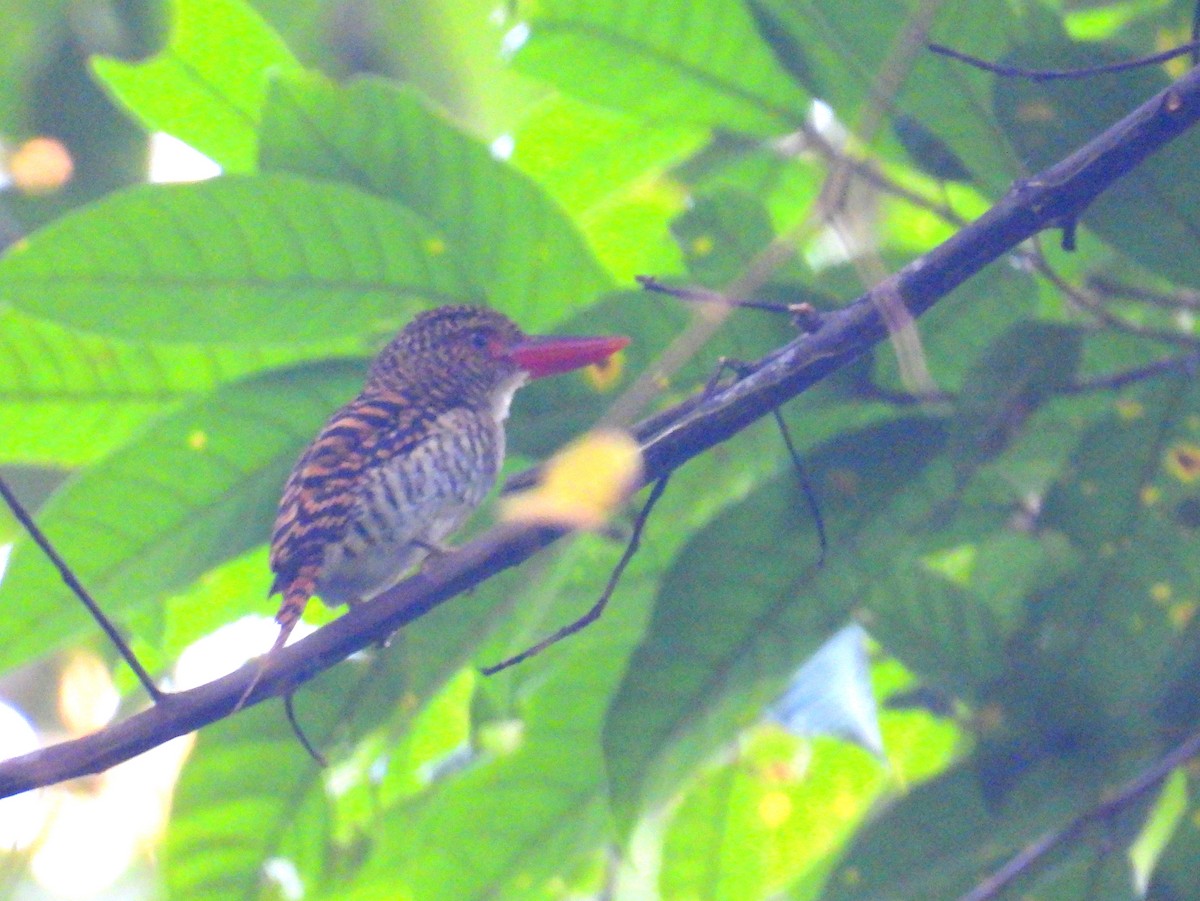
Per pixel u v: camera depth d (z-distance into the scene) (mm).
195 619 10023
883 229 10594
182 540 8609
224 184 8211
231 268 8430
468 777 9539
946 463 8094
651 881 10367
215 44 9195
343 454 8484
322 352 9312
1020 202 6332
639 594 9117
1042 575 8531
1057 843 7898
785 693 8250
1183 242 7582
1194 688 8141
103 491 8430
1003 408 7820
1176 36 8531
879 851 8492
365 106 8656
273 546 8305
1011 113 7754
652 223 10633
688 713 8227
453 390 8992
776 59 8695
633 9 9047
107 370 9102
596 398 8281
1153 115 6266
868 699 7996
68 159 10312
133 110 9406
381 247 8531
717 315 6035
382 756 9039
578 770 9492
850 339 6371
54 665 11711
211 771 9047
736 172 10492
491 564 6605
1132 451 8195
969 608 8641
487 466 9031
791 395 6387
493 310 9016
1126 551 8273
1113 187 7527
